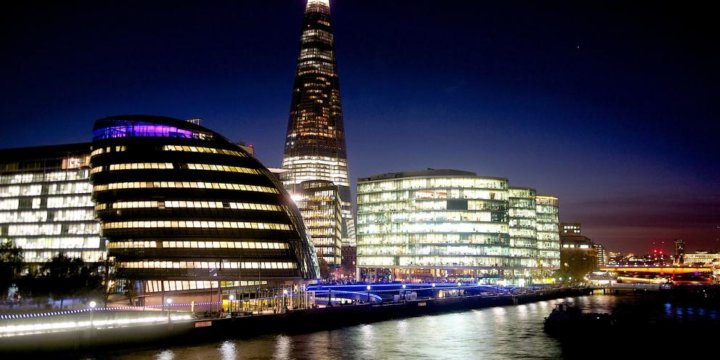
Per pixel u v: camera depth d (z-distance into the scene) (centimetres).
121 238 17588
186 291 17012
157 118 18762
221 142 18900
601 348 12375
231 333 13288
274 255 17962
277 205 18638
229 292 17188
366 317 18025
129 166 17900
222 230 17462
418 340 13525
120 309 13900
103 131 18712
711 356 11612
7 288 15825
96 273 17812
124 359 10356
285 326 14700
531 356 11494
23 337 9681
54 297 15450
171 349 11600
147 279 17088
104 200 17875
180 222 17312
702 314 19725
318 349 12050
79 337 10456
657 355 11725
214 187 17800
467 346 12619
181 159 17900
